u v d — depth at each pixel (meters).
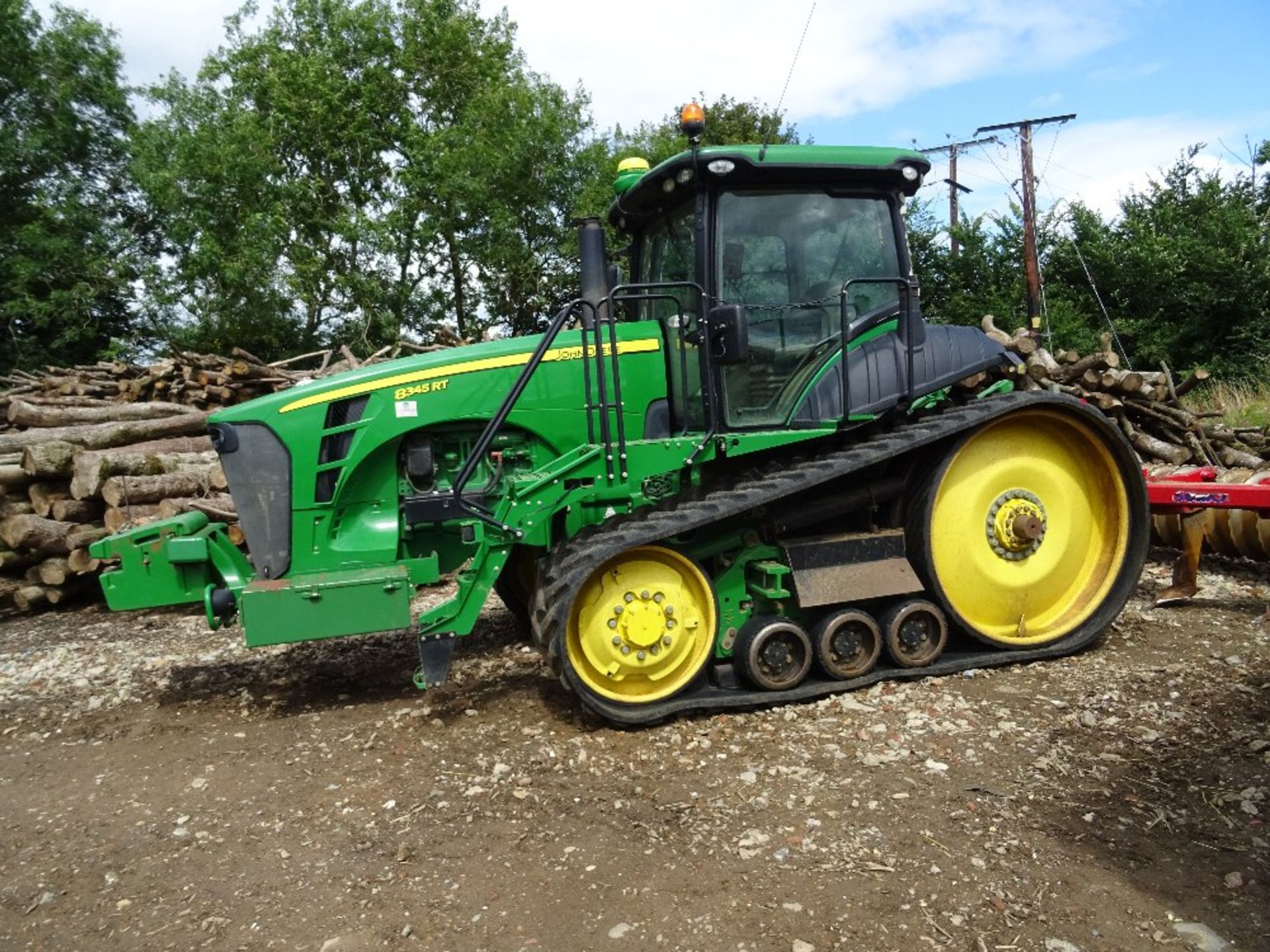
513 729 4.52
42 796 4.12
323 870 3.34
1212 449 8.49
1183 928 2.78
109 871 3.42
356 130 22.98
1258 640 5.36
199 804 3.93
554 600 4.31
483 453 4.60
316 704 5.09
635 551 4.49
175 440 8.95
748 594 4.81
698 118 4.55
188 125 21.77
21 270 21.86
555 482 4.55
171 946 2.95
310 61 22.64
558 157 22.47
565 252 21.92
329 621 4.47
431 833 3.56
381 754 4.33
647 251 5.54
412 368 4.95
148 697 5.38
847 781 3.80
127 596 4.85
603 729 4.45
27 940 3.02
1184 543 6.02
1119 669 4.97
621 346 5.11
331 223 21.47
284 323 22.28
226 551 4.90
